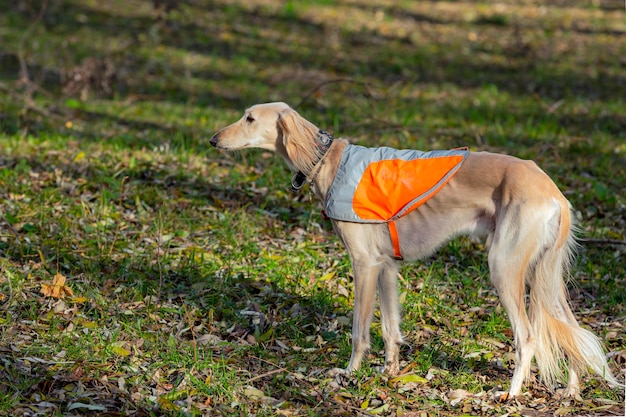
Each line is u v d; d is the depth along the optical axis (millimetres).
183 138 11086
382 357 6133
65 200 8359
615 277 7371
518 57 18703
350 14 23141
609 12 24875
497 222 5246
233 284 6949
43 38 17938
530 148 11055
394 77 16531
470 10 24703
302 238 8008
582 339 5270
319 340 6176
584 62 18172
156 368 5516
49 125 11680
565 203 5270
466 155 5461
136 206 8430
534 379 5668
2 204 8203
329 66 17297
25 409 4820
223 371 5426
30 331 5848
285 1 24016
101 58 16188
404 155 5590
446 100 14555
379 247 5672
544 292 5262
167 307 6430
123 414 4871
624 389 5453
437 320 6555
